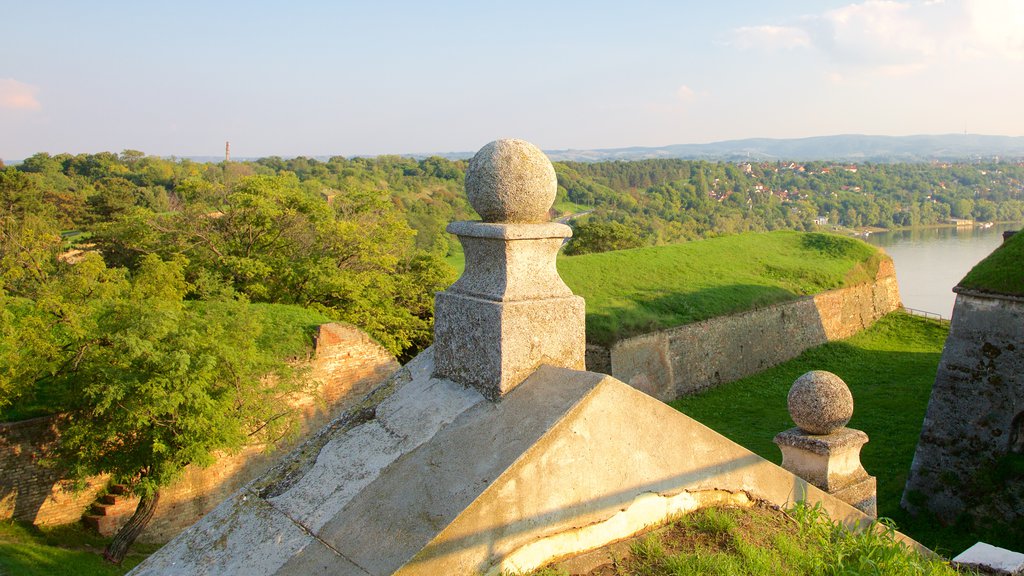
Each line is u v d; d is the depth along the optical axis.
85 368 14.45
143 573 3.35
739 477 4.25
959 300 15.15
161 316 14.71
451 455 3.41
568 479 3.37
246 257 26.42
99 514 16.33
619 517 3.62
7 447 15.28
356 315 26.03
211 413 14.80
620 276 33.03
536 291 3.80
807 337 34.03
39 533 15.36
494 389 3.68
